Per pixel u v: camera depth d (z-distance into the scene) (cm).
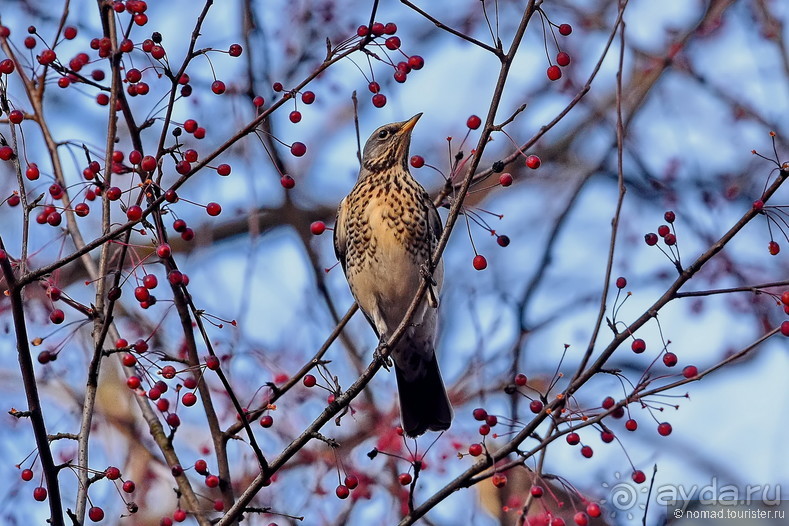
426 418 1324
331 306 1430
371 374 987
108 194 889
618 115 1011
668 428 926
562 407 923
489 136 937
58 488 873
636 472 957
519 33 910
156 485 1377
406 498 1291
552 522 926
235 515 927
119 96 1018
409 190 1338
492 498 1381
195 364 1023
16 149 916
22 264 873
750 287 890
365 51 903
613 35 968
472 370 1495
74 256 850
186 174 873
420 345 1342
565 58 917
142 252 1473
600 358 912
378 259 1338
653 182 1736
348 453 1338
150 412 1068
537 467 956
